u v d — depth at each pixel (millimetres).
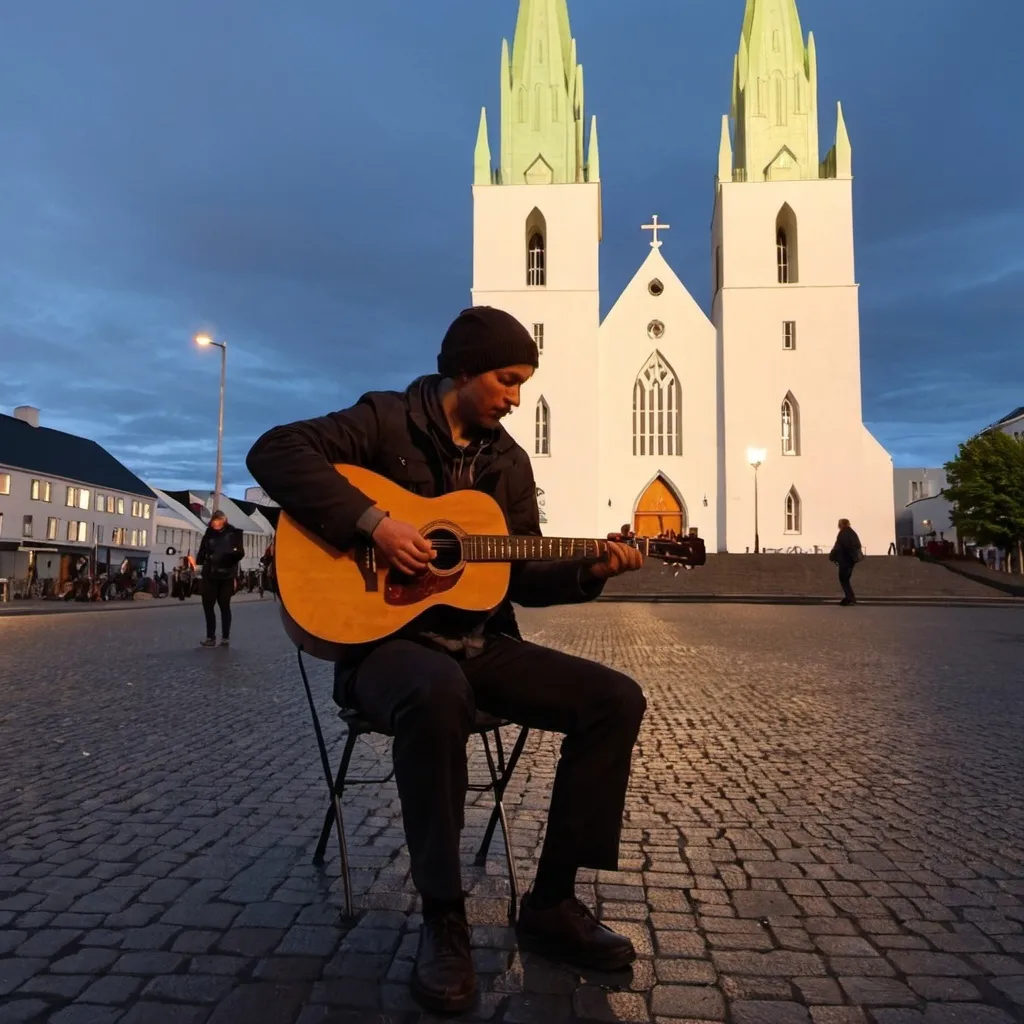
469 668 2375
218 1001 2012
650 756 4621
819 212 39688
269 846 3082
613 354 40781
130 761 4387
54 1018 1927
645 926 2467
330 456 2459
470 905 2592
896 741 5016
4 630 13594
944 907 2619
